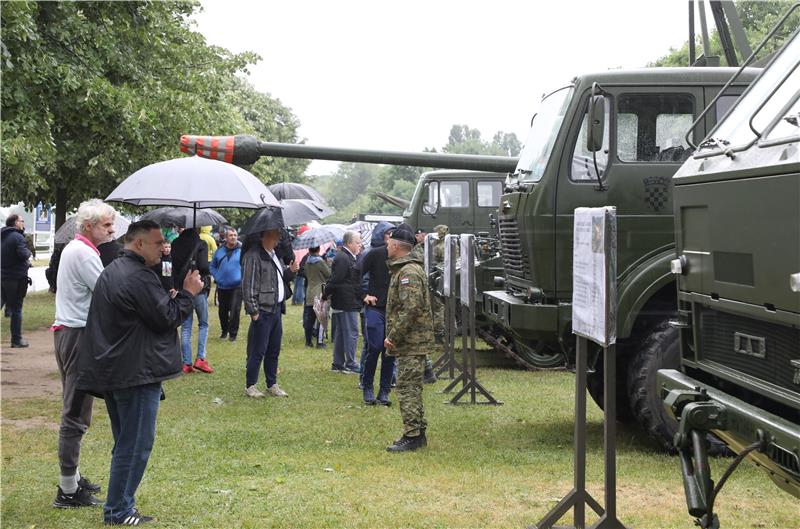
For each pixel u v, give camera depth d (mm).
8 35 14906
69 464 6266
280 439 8586
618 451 8273
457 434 8922
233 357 14656
